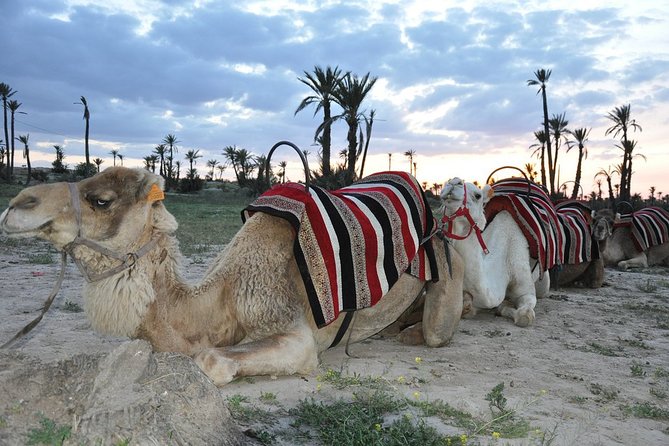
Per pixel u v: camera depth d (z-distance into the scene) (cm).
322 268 490
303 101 3009
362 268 510
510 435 387
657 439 410
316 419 382
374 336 666
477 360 589
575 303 959
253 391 440
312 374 493
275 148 524
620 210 1578
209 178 12656
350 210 524
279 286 475
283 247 489
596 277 1120
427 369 541
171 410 311
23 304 750
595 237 1116
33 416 288
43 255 1245
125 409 288
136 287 407
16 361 345
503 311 805
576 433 401
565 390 511
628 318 852
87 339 581
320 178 2888
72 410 298
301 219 491
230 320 465
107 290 403
